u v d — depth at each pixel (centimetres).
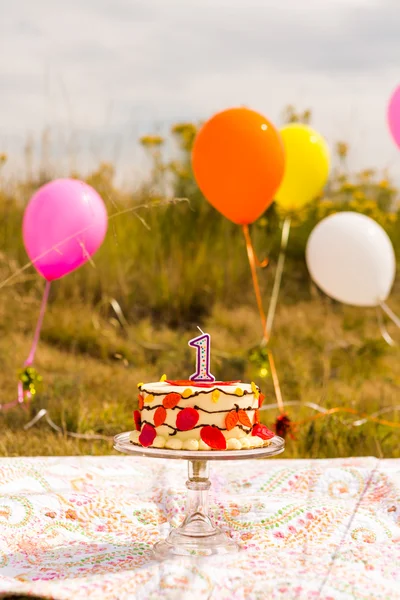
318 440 465
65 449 450
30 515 312
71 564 277
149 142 866
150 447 274
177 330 764
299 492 362
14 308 744
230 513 325
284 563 278
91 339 699
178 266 826
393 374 648
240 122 470
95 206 462
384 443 470
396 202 960
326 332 733
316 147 593
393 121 523
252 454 266
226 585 257
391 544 303
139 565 277
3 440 451
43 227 452
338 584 258
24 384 473
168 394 275
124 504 333
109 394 551
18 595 243
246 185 473
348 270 585
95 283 803
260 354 519
